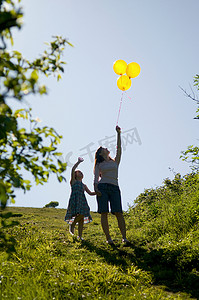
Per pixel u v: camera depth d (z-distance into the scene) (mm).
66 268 5188
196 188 9555
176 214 7855
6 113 2693
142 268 5520
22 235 7574
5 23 2258
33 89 2357
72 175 7383
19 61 2838
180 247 5789
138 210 10297
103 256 6094
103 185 6816
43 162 3045
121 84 7609
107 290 4582
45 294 4238
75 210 7234
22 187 3061
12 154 3053
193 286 4801
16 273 4941
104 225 6793
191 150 7152
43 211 12969
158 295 4480
